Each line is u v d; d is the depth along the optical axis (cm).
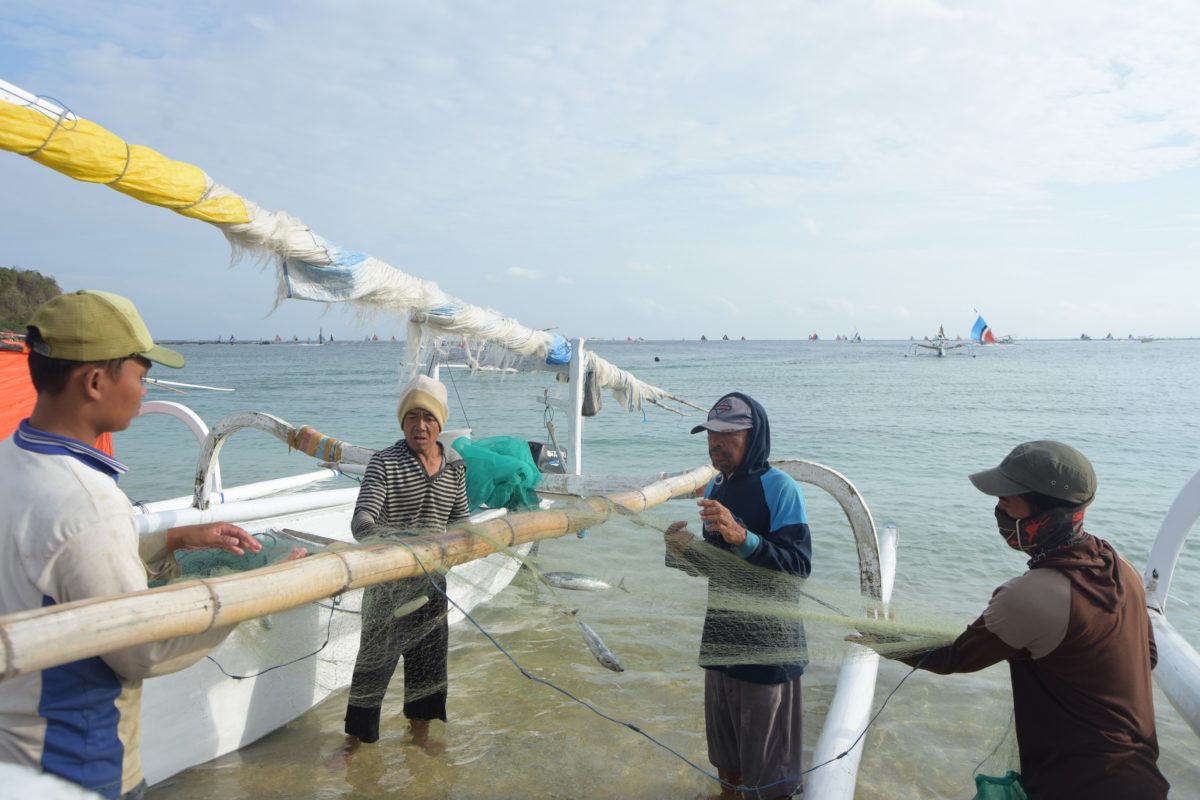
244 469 1477
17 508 167
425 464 357
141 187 276
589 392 732
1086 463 236
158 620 158
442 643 366
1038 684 235
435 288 508
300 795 327
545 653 415
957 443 1914
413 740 374
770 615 297
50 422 180
